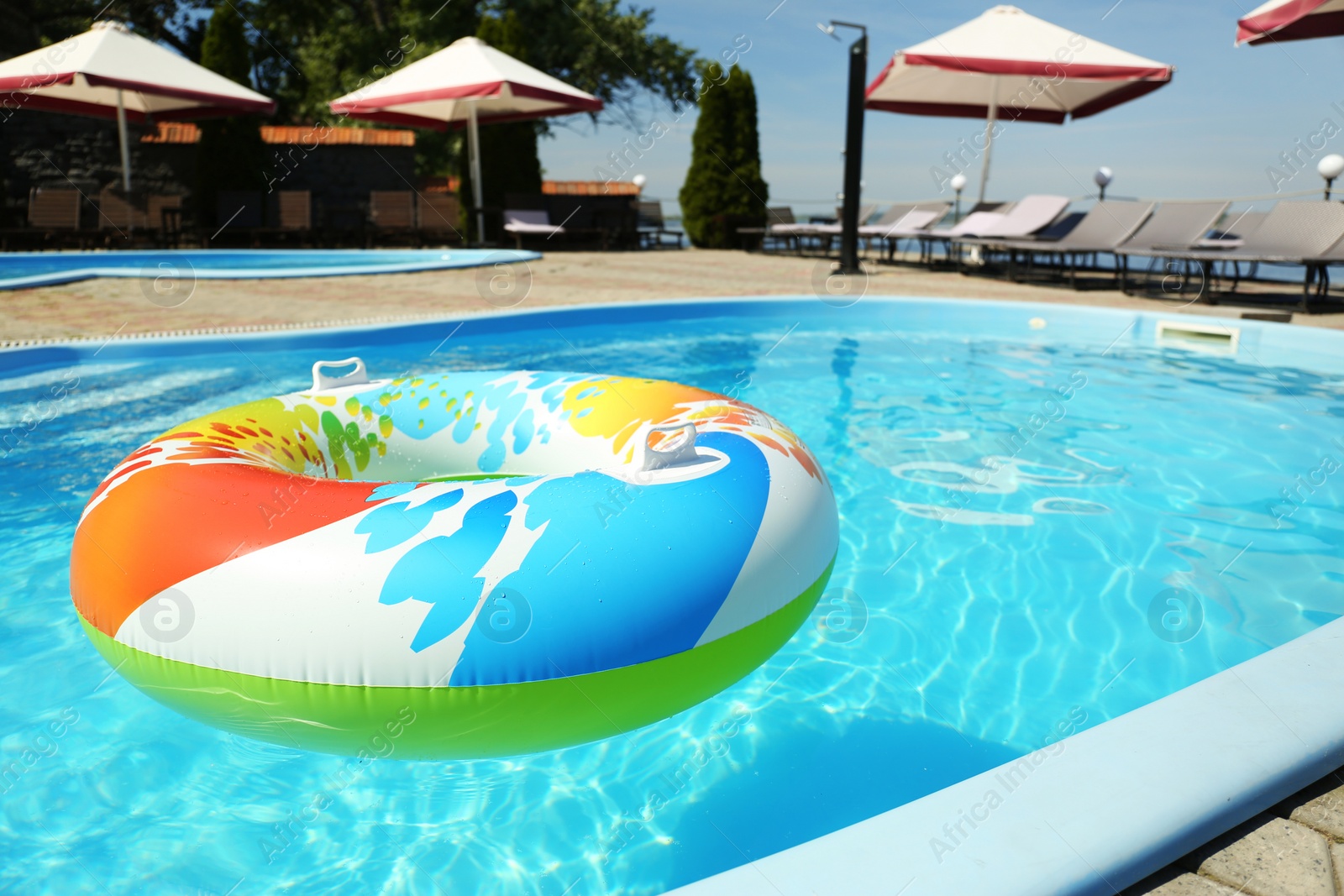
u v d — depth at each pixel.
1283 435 3.92
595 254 13.95
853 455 3.71
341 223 15.67
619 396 2.53
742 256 13.97
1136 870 1.04
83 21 18.56
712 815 1.57
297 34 21.70
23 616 2.33
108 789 1.62
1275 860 1.11
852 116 8.95
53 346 4.82
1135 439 3.90
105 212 11.84
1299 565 2.61
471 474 2.69
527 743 1.64
